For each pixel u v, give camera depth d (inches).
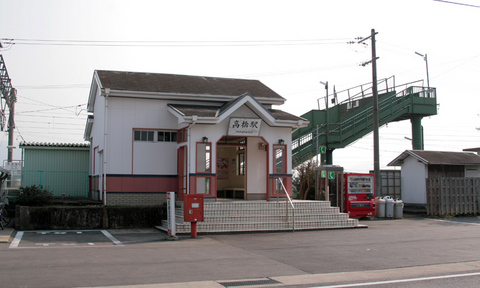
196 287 324.8
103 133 753.6
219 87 845.8
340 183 853.2
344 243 540.4
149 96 763.4
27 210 631.8
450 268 404.2
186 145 722.2
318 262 424.8
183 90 788.6
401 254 469.1
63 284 319.3
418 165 1011.3
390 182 1047.0
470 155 1051.9
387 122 1203.2
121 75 823.7
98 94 842.8
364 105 1315.2
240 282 343.0
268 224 652.7
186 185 718.5
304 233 632.4
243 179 802.2
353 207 830.5
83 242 530.9
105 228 663.1
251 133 737.6
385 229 686.5
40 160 949.8
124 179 745.6
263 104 837.2
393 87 1266.0
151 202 757.3
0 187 702.5
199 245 518.0
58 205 713.6
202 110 741.9
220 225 630.5
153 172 764.0
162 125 775.1
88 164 971.9
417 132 1262.3
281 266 405.1
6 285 312.2
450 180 897.5
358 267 404.8
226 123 727.1
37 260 405.7
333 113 1369.3
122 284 326.0
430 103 1248.2
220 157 874.8
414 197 1018.1
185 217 570.3
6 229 622.5
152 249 484.1
